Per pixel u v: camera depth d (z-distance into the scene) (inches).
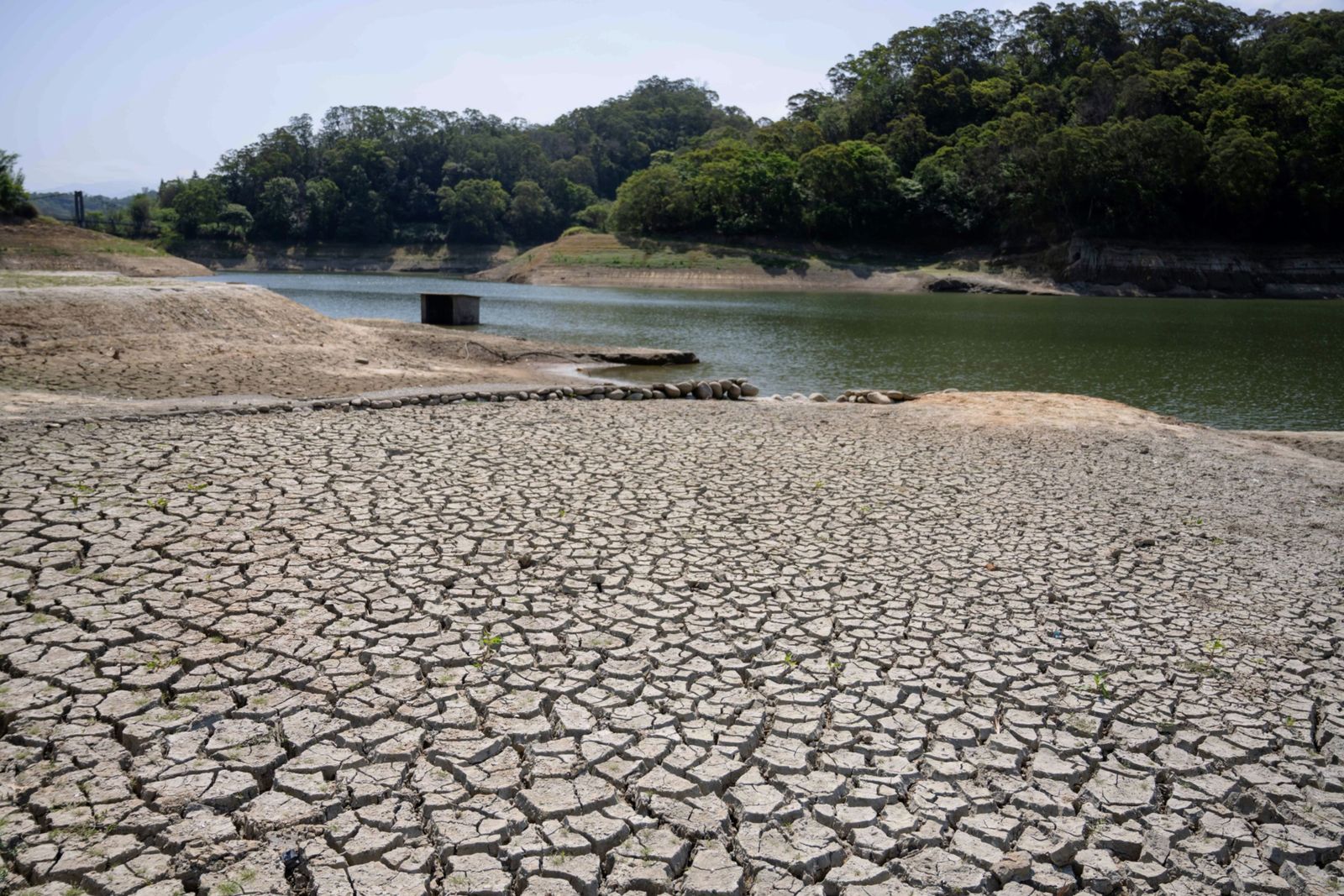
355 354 781.9
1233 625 266.4
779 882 154.3
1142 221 3235.7
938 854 164.6
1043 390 909.2
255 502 308.7
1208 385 963.3
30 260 2701.8
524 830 162.1
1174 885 162.2
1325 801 187.2
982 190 3472.0
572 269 3267.7
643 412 556.7
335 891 144.7
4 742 172.9
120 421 415.8
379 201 4645.7
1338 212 3213.6
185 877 145.1
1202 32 4101.9
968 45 4505.4
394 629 227.6
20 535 263.7
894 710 208.5
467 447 415.5
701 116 6269.7
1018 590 282.4
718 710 203.2
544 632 233.0
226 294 815.7
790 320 1710.1
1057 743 200.4
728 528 322.7
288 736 181.8
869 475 414.9
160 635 215.3
